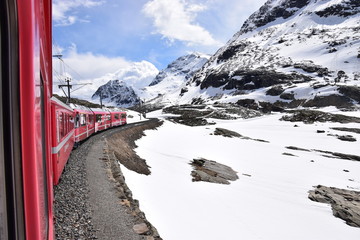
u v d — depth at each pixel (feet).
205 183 92.99
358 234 62.69
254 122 362.94
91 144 85.66
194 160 123.13
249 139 230.27
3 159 5.09
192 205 69.36
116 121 173.37
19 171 5.22
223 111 456.04
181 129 283.38
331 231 63.57
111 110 170.60
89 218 31.81
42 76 8.68
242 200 79.66
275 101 537.65
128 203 38.47
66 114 51.21
